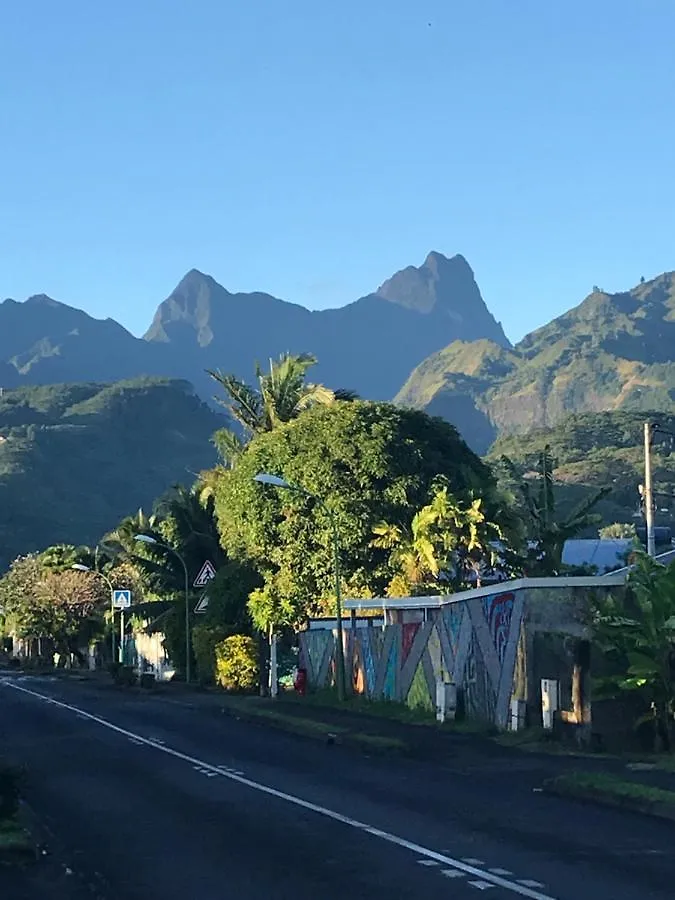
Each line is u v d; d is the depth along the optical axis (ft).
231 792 56.75
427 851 39.50
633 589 76.38
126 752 78.59
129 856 39.78
